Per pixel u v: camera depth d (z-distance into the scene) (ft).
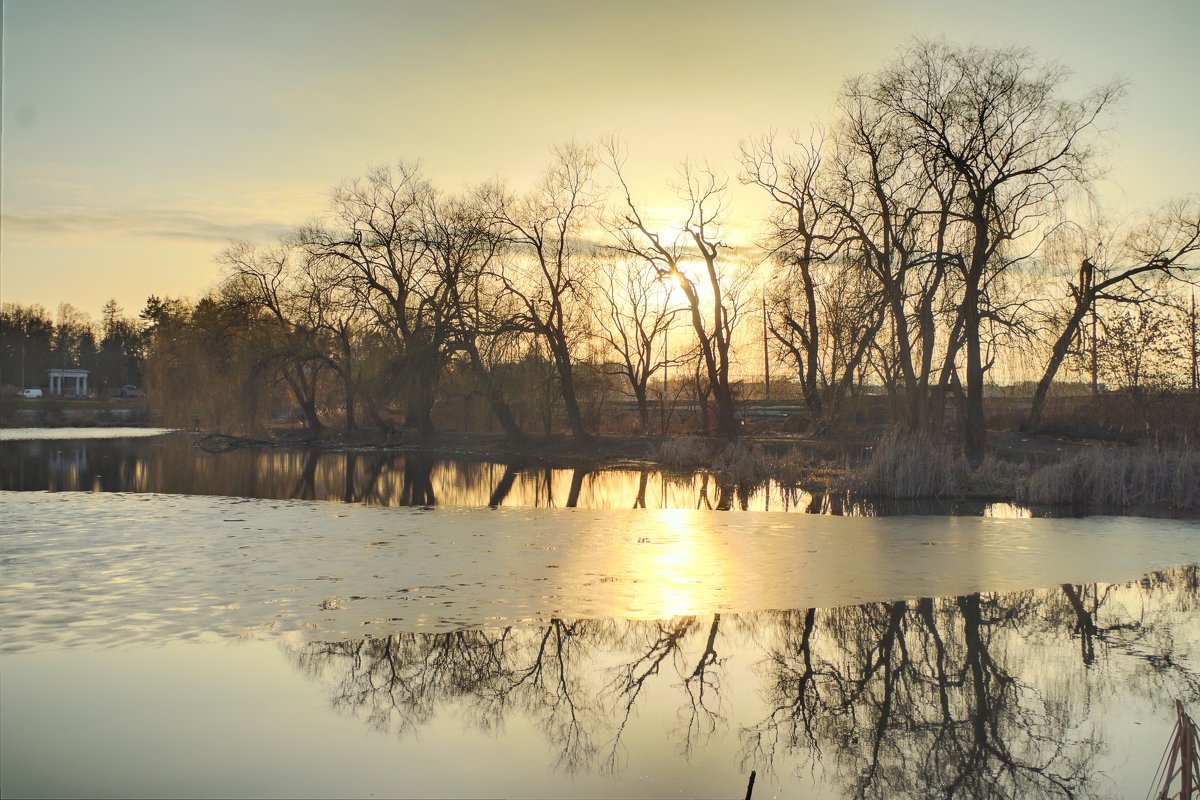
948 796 27.78
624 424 180.45
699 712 33.40
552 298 150.92
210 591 45.68
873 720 33.22
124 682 33.42
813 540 62.28
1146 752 30.58
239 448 158.40
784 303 143.64
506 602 44.42
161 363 193.88
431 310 153.99
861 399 139.44
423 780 27.12
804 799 27.30
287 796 25.72
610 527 66.74
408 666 36.47
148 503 79.41
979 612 45.24
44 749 28.07
